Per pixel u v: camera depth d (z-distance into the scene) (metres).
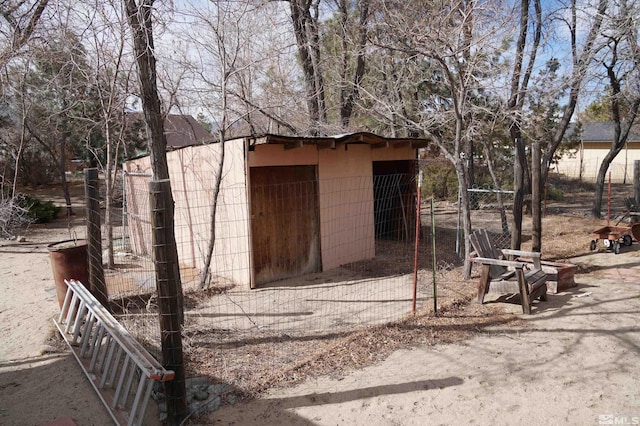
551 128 14.76
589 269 7.71
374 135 8.23
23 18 8.47
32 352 4.82
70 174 27.03
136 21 5.45
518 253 6.25
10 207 12.94
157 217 3.26
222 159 6.89
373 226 9.27
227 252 7.76
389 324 5.27
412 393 3.79
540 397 3.67
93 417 3.57
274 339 5.00
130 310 6.23
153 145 5.46
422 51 6.44
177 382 3.36
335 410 3.56
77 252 5.76
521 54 9.40
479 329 5.14
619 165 30.47
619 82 12.65
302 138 7.19
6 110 14.70
